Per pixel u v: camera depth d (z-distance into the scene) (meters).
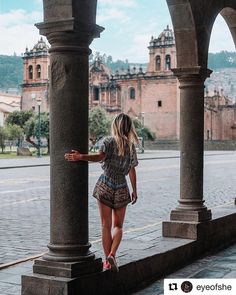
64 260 5.16
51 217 5.30
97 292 5.35
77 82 5.19
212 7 8.65
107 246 5.65
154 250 6.87
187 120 8.14
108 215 5.61
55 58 5.18
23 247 8.70
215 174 28.86
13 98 146.75
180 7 7.93
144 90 95.06
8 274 6.58
